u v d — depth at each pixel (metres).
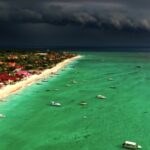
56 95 101.50
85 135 62.19
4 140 58.50
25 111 79.44
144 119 74.12
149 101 95.19
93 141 58.91
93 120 72.75
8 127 66.12
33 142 57.81
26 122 70.00
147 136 61.81
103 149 55.03
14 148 54.69
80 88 117.06
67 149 54.75
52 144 57.09
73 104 89.19
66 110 81.88
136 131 64.94
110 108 85.31
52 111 80.50
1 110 79.44
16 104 86.31
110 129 66.06
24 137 60.31
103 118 74.69
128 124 69.81
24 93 101.38
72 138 60.38
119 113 79.94
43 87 115.50
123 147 56.12
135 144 55.66
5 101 88.75
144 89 117.12
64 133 63.12
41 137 60.53
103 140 59.50
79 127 67.25
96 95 103.44
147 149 55.34
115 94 106.25
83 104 89.25
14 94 98.25
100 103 91.38
